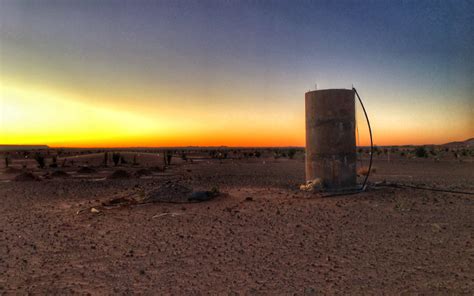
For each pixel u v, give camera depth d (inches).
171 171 1139.9
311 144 589.3
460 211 410.0
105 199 544.4
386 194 536.1
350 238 305.9
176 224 369.1
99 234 336.5
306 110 599.8
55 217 418.9
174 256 267.4
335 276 221.6
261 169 1194.0
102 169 1270.9
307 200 498.6
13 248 296.7
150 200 501.7
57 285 217.2
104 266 249.3
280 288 205.6
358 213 406.3
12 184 778.2
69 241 314.5
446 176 861.8
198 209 447.5
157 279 223.1
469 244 281.7
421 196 518.3
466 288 199.6
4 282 223.9
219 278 222.7
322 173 578.9
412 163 1406.3
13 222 396.8
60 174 992.2
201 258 261.6
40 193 634.2
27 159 2258.9
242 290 204.1
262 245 290.5
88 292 205.9
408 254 261.0
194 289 206.8
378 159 1755.7
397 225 348.8
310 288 203.8
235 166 1374.3
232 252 273.9
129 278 225.9
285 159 2016.5
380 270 229.9
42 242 313.0
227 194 558.9
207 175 976.9
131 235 330.0
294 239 306.2
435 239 298.0
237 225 359.3
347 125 569.9
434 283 207.5
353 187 574.6
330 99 566.9
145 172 1018.1
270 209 439.5
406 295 192.5
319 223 361.4
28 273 238.8
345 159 570.6
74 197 582.6
